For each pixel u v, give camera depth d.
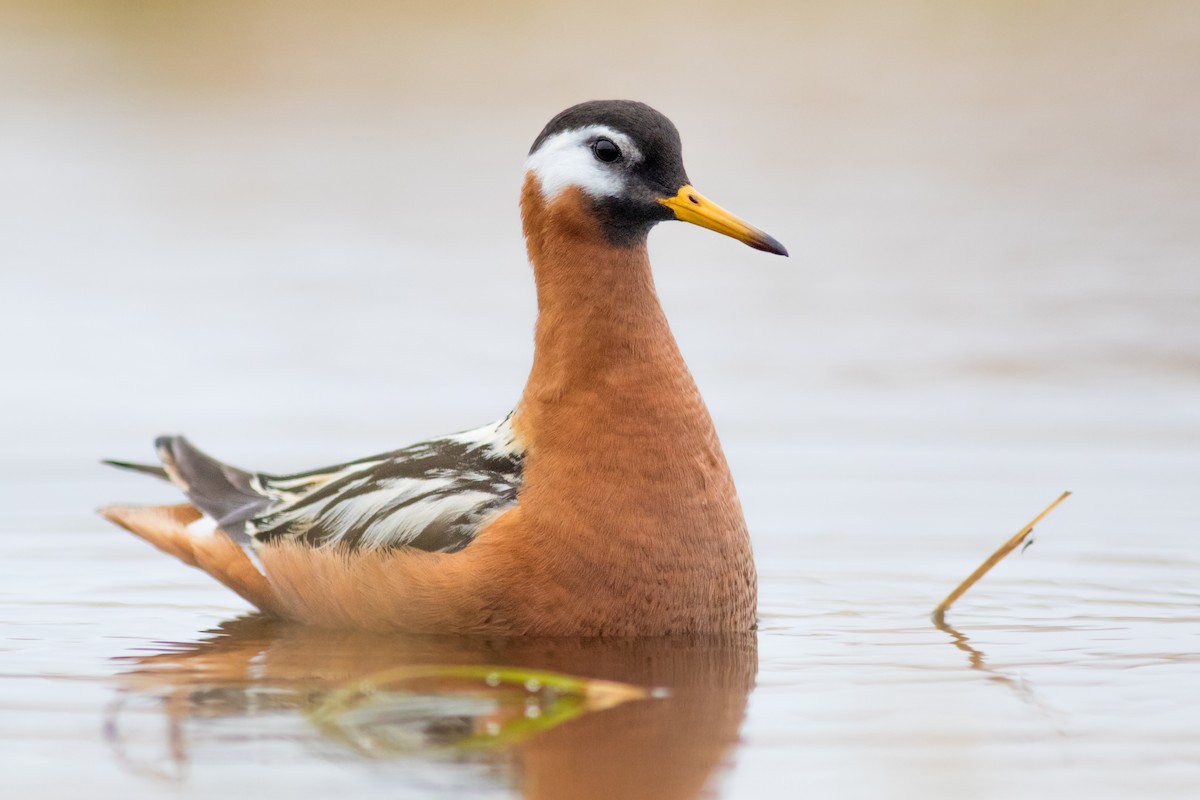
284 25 38.97
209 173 29.72
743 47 36.88
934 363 19.12
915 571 12.10
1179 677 9.18
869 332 20.41
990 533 13.15
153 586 11.91
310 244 25.14
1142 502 13.95
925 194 27.81
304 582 10.70
